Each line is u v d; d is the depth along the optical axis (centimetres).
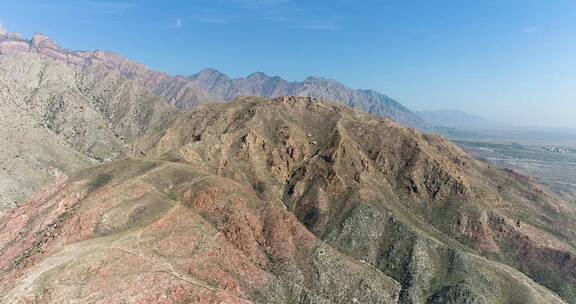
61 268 6462
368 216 12094
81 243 7212
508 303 9875
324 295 8919
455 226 12838
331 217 12388
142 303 6350
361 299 9156
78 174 10900
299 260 9312
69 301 6012
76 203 9138
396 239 11425
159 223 7944
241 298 7344
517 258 12131
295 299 8538
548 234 12900
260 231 9619
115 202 8394
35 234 8662
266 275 8531
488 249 12262
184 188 9781
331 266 9431
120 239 7250
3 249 8875
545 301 9856
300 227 10056
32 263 6956
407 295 9900
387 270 10812
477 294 9638
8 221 9806
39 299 6025
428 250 11100
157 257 7250
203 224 8644
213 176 10481
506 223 12862
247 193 10312
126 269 6694
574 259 11681
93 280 6353
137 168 10550
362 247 11400
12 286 6450
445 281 10325
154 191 9119
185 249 7806
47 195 10181
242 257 8594
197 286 6975
